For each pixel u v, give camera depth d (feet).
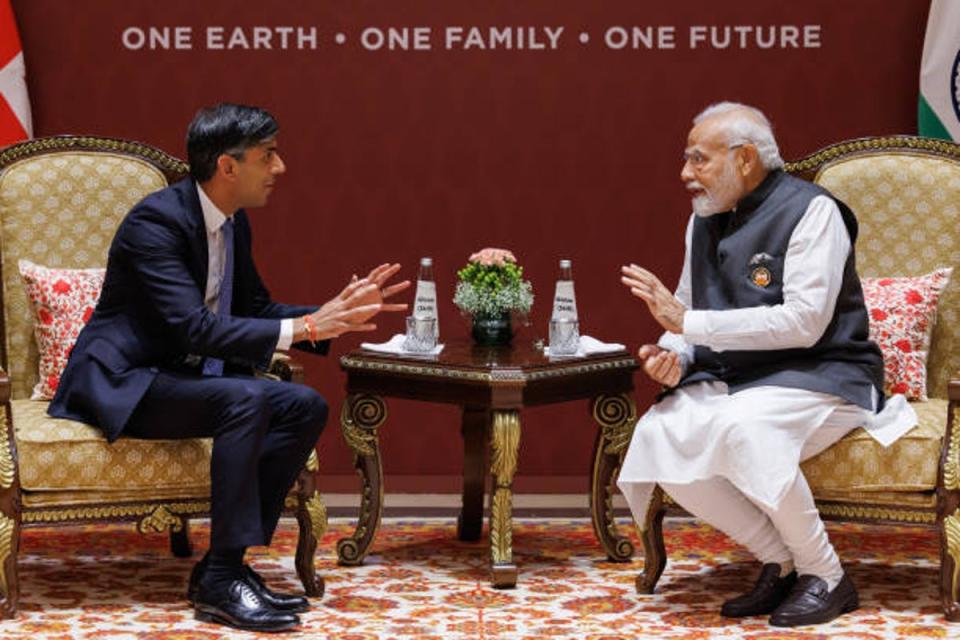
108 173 21.25
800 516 17.44
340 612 18.12
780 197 18.66
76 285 20.36
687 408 18.20
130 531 22.79
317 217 25.80
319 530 18.78
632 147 25.72
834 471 17.97
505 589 19.35
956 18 24.39
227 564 17.61
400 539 22.49
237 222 19.65
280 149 25.68
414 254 25.85
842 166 21.42
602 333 25.98
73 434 17.72
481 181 25.77
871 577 19.85
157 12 25.44
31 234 20.83
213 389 17.70
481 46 25.55
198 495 18.35
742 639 16.89
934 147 21.26
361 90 25.62
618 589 19.35
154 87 25.50
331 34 25.53
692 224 19.80
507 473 19.42
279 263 25.86
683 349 19.19
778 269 18.48
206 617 17.71
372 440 20.66
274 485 18.20
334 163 25.72
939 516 17.53
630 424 20.84
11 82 24.68
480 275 21.62
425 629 17.33
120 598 18.78
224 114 18.33
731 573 20.12
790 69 25.54
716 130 18.70
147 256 18.03
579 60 25.59
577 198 25.79
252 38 25.50
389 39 25.55
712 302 19.13
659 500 18.80
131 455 17.89
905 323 20.17
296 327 17.88
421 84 25.62
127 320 18.47
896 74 25.44
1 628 17.21
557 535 22.79
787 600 17.70
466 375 19.43
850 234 18.95
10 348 20.58
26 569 20.29
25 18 25.32
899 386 20.02
